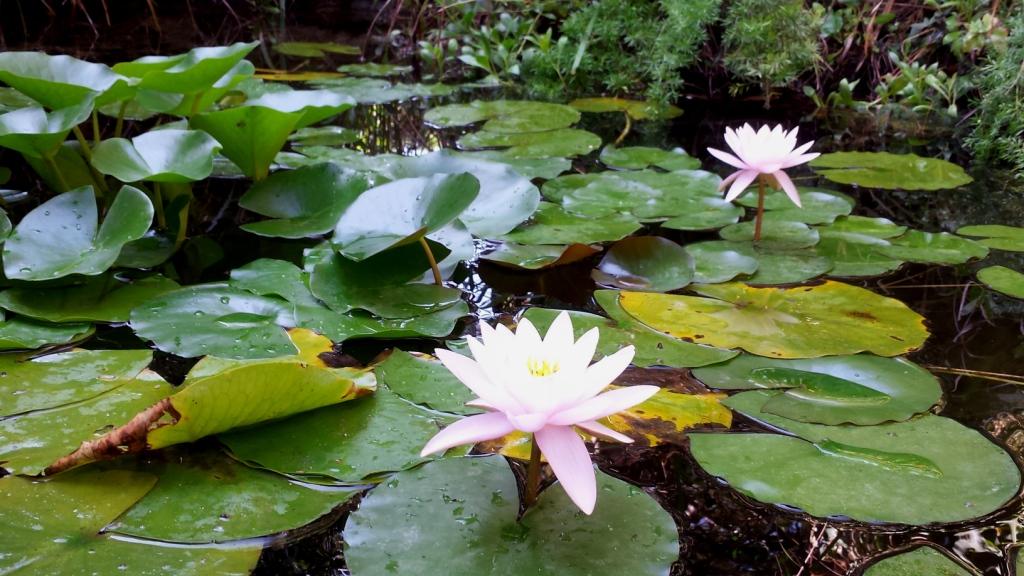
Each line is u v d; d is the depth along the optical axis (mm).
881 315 1174
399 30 3541
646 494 910
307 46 3260
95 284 1198
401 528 871
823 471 937
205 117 1388
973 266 1322
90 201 1230
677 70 2619
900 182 1655
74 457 908
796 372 1065
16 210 1392
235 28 3469
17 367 1040
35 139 1265
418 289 1201
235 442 954
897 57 2350
